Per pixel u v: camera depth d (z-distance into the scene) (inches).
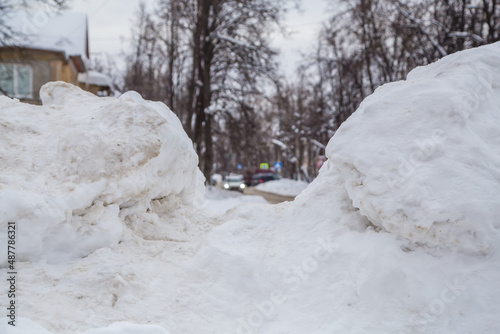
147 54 1243.2
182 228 204.7
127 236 178.5
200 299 153.3
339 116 1170.6
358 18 920.9
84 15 983.0
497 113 186.1
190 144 233.1
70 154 176.4
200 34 900.0
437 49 704.4
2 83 781.3
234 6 868.0
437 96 176.2
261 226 189.9
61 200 158.6
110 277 150.5
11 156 174.2
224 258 164.9
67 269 153.1
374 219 164.1
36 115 206.7
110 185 171.0
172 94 1051.3
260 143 1015.0
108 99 238.5
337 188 193.2
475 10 738.8
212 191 868.0
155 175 195.0
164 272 164.9
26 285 140.2
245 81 896.9
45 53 809.5
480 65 200.1
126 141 183.2
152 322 139.9
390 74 908.6
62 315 132.0
